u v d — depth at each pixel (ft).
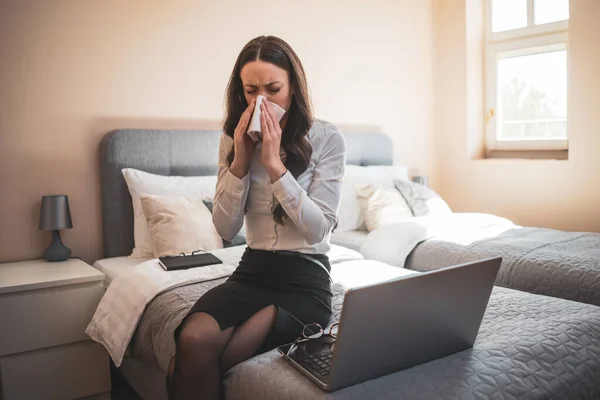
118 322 6.28
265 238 5.18
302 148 5.10
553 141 12.66
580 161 11.53
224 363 4.38
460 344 4.32
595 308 5.40
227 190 5.06
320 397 3.62
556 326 4.79
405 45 13.25
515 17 13.12
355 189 10.84
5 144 7.97
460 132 13.71
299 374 4.00
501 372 3.95
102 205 8.64
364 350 3.65
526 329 4.75
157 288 6.18
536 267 7.41
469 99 13.50
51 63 8.28
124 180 8.61
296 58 5.15
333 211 5.16
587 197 11.47
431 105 14.08
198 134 9.41
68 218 8.04
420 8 13.52
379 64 12.71
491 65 13.58
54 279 6.77
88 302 7.02
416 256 8.77
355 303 3.40
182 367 4.20
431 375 3.91
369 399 3.59
